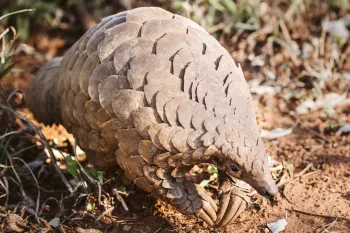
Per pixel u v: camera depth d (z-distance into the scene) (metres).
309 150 8.76
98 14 13.39
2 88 8.53
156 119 6.19
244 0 12.03
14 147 8.73
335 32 11.94
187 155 6.16
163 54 6.31
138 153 6.37
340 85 10.66
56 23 13.42
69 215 7.54
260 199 7.49
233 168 6.14
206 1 12.22
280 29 11.96
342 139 9.05
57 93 7.52
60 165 8.63
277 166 8.14
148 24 6.58
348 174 8.01
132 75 6.30
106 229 7.20
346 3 12.61
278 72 11.11
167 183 6.46
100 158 7.11
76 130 7.12
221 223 6.67
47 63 8.41
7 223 6.98
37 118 8.37
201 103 6.13
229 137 6.03
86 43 6.89
